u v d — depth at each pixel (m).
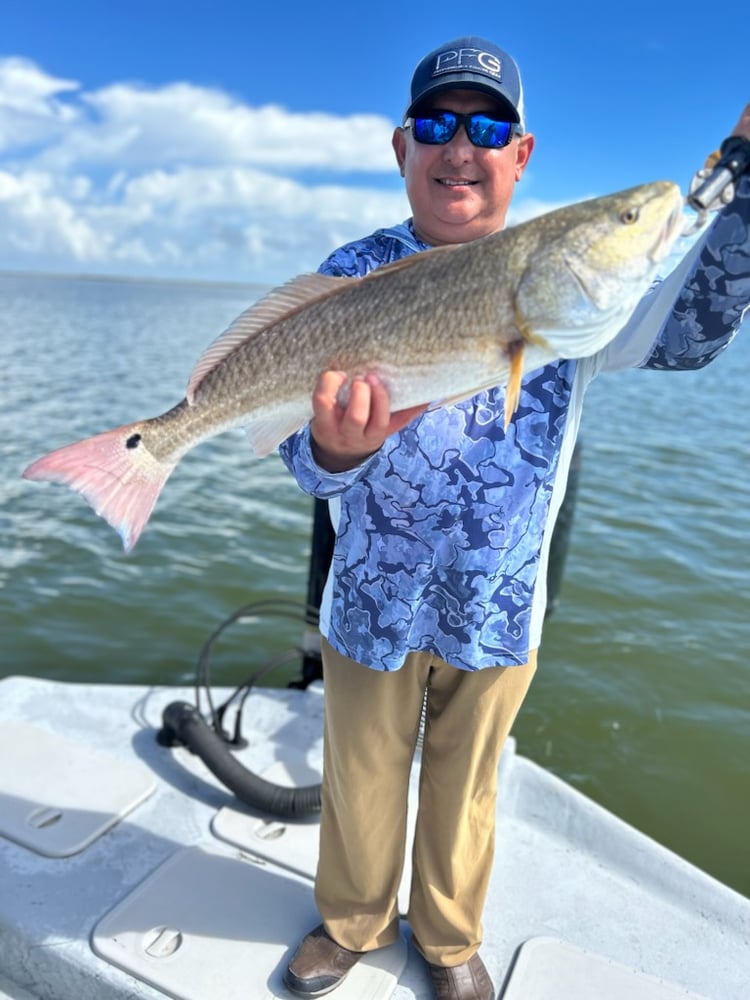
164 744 3.40
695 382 23.28
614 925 2.67
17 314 49.88
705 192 1.54
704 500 9.83
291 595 7.00
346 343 1.76
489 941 2.58
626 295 1.62
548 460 1.97
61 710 3.67
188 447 1.96
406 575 1.99
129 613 6.50
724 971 2.51
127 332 38.22
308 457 1.83
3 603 6.59
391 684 2.11
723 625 6.44
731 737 5.02
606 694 5.41
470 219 2.07
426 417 1.92
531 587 2.04
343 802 2.22
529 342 1.66
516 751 4.84
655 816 4.35
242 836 2.89
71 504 9.27
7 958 2.46
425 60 2.04
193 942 2.43
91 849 2.80
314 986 2.28
